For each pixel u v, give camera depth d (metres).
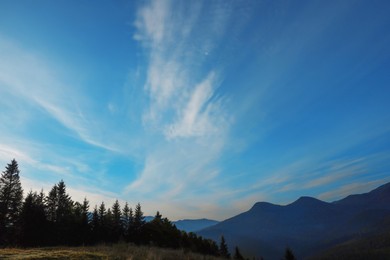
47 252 22.47
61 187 63.12
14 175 57.69
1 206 54.00
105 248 29.30
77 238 52.28
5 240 51.69
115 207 66.56
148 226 61.00
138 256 23.33
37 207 51.75
